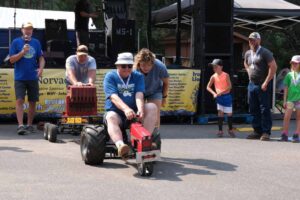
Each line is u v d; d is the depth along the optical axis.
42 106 13.62
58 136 11.17
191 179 7.53
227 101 11.99
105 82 8.09
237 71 17.41
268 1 18.02
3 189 6.77
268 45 29.34
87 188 6.89
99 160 8.14
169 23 20.78
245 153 9.80
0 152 9.24
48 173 7.68
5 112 13.48
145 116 7.98
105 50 18.11
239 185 7.28
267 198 6.67
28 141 10.56
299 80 11.49
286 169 8.41
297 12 17.39
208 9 14.62
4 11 21.98
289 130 13.52
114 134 7.72
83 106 10.39
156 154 7.49
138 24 28.25
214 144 10.83
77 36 16.94
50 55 16.30
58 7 29.20
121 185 7.07
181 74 14.46
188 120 14.95
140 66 8.44
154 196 6.59
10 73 13.45
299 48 29.78
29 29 11.69
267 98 11.53
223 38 14.79
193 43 15.24
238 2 17.33
